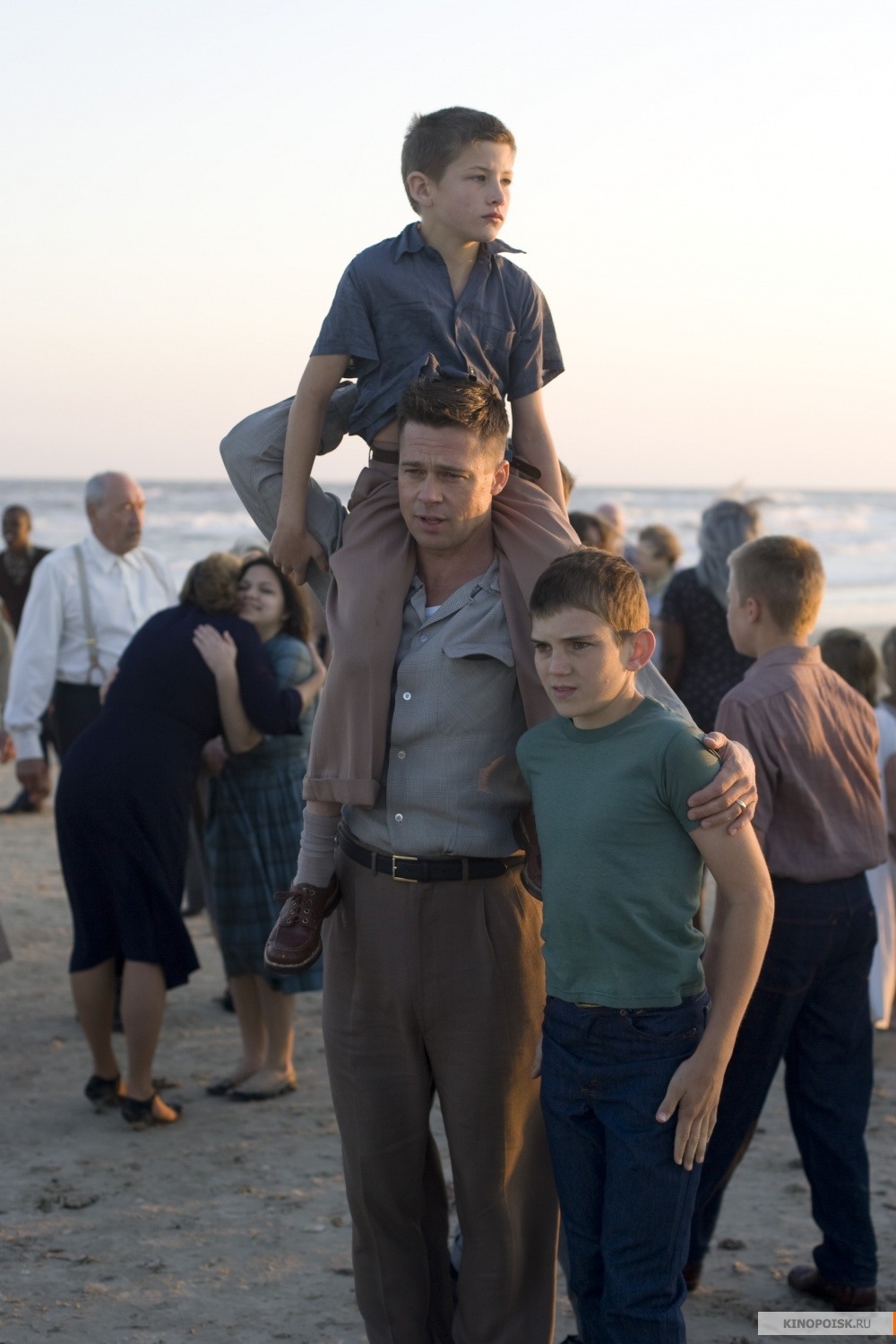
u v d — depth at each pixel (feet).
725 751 7.76
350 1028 8.64
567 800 7.79
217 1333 10.39
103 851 14.52
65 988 19.71
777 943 10.28
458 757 8.31
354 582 8.36
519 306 8.80
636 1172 7.61
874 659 15.99
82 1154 13.98
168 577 19.89
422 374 8.18
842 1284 10.82
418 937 8.39
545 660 7.75
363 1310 9.02
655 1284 7.65
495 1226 8.61
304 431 8.64
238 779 15.69
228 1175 13.48
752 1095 10.45
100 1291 11.03
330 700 8.38
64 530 149.89
